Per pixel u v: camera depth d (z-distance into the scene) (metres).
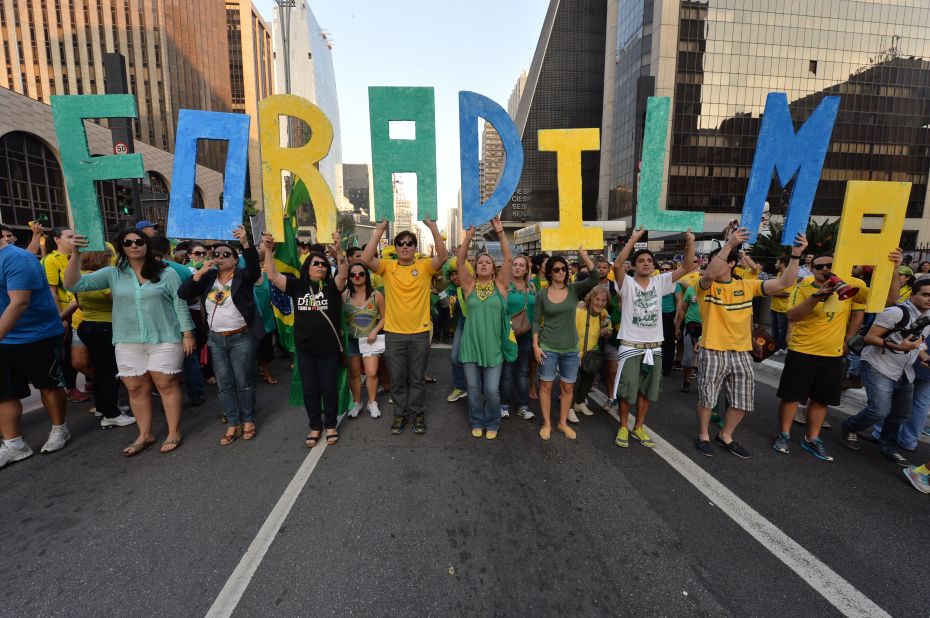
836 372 3.40
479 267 3.65
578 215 3.74
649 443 3.73
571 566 2.26
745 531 2.56
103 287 3.45
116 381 4.10
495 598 2.05
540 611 1.98
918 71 45.41
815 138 3.44
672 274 3.61
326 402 3.69
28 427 4.09
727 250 3.32
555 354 3.79
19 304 3.15
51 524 2.59
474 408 3.89
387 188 3.66
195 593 2.06
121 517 2.66
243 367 3.71
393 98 3.59
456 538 2.48
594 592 2.09
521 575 2.20
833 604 2.02
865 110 45.19
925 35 45.34
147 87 45.31
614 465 3.38
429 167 3.67
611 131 53.22
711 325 3.53
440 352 7.45
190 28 50.41
